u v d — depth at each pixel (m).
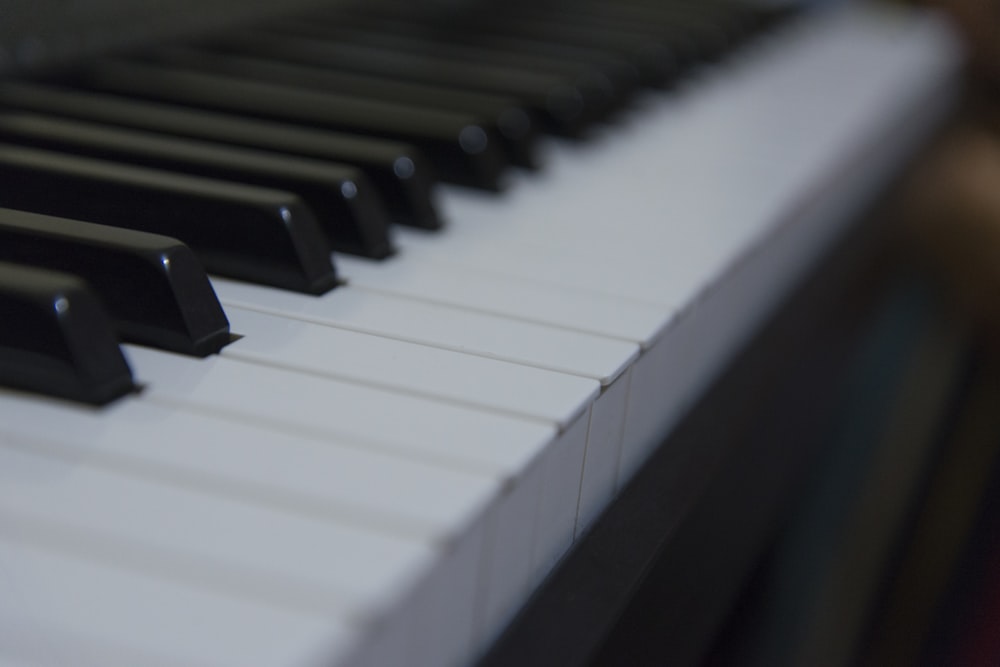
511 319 0.34
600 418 0.33
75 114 0.40
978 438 0.78
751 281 0.42
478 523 0.28
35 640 0.26
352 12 0.62
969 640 0.68
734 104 0.59
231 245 0.34
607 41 0.61
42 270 0.30
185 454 0.29
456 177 0.42
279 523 0.28
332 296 0.34
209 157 0.37
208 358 0.32
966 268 0.79
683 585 0.35
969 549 0.72
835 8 0.98
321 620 0.26
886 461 0.79
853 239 0.58
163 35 0.49
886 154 0.65
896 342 0.84
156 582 0.26
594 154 0.47
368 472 0.29
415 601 0.27
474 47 0.56
